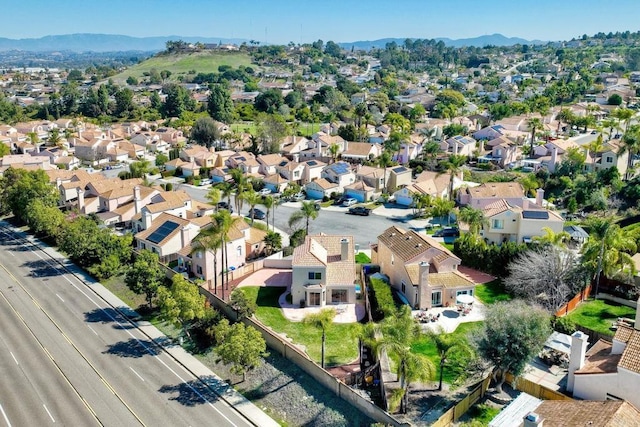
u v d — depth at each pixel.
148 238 80.56
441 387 47.03
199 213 95.38
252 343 49.38
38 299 68.62
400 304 63.56
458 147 147.75
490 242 81.88
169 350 56.12
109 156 166.62
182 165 142.88
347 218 102.31
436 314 60.25
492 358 44.41
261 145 165.88
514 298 64.38
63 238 83.00
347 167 124.00
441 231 89.81
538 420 32.84
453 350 50.12
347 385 47.69
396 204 111.06
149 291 65.00
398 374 44.47
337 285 65.12
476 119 199.38
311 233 92.31
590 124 177.25
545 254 63.62
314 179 127.44
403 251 67.69
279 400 47.31
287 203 114.38
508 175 125.88
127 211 96.12
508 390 46.19
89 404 46.75
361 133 174.25
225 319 56.31
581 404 37.22
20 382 50.03
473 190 98.44
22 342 57.50
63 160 151.25
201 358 54.69
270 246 83.06
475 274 72.62
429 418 43.03
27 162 139.88
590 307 61.81
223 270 71.19
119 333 59.84
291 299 66.50
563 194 111.94
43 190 99.62
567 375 47.44
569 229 85.88
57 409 46.00
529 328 44.25
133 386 49.53
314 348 55.19
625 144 118.12
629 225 90.81
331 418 44.28
